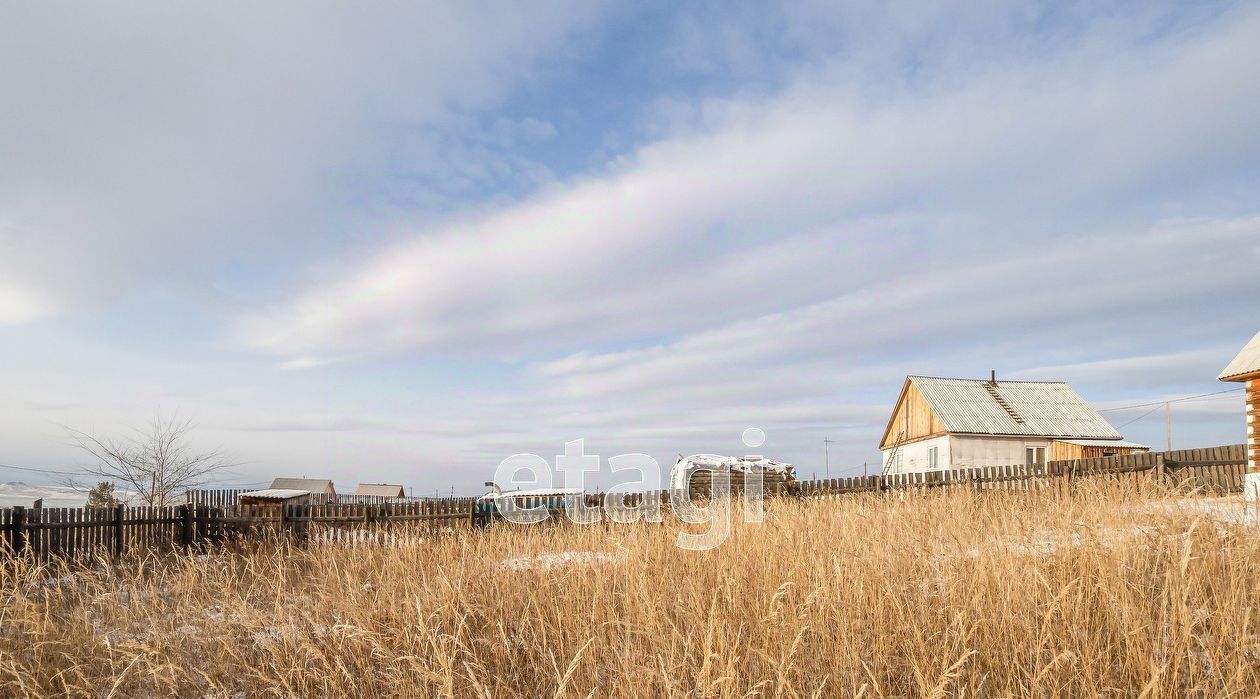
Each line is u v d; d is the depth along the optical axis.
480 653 5.95
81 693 5.64
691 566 7.55
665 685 4.53
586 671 5.34
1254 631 4.81
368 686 5.61
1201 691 4.30
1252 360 13.20
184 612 7.48
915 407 31.91
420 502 16.09
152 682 5.94
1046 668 4.18
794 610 5.44
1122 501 8.22
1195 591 5.14
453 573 7.63
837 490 18.92
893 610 5.37
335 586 8.02
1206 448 15.52
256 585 8.87
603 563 7.79
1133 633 4.50
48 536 12.38
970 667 4.69
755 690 4.49
